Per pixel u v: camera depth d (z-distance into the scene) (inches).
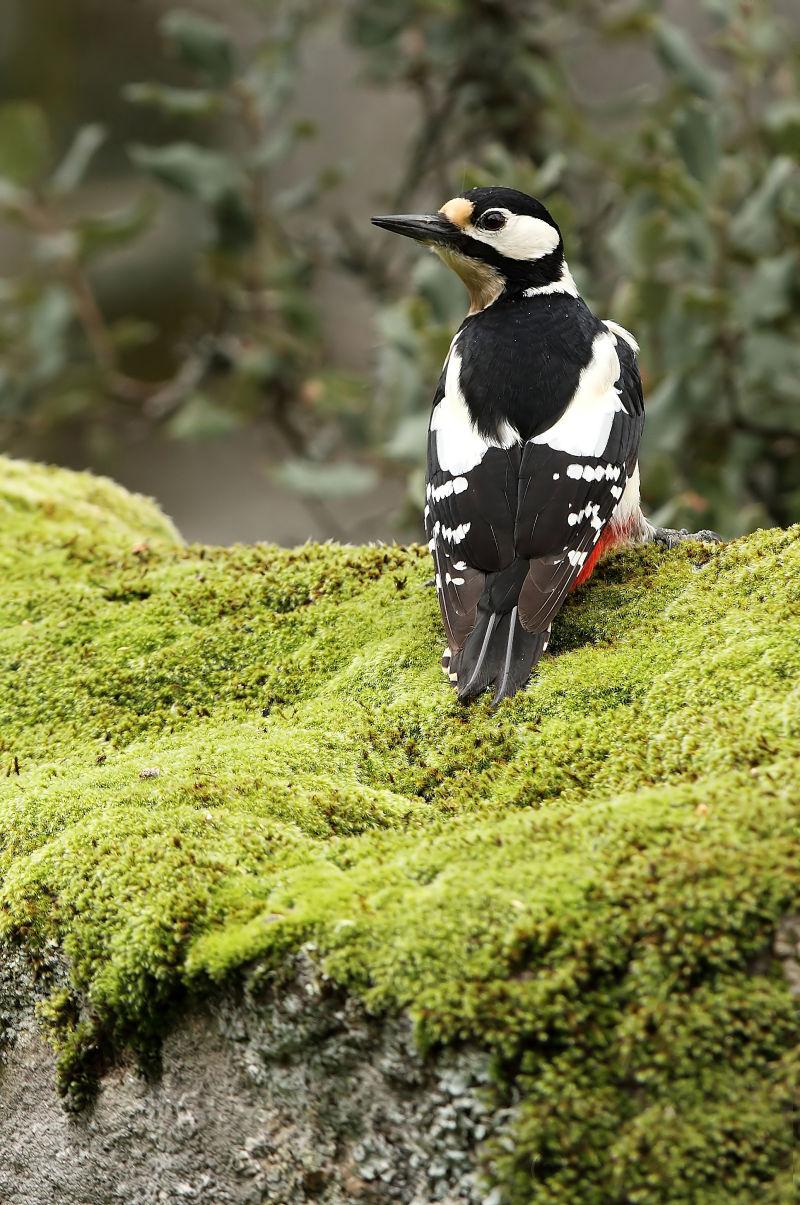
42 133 489.1
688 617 241.8
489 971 173.0
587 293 401.4
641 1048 167.9
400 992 175.0
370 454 454.0
